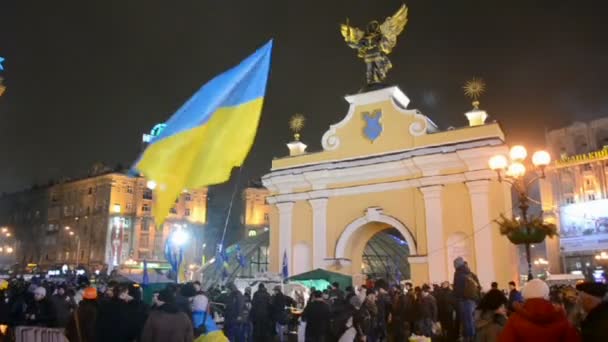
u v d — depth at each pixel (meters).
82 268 73.81
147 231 80.00
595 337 4.79
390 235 37.09
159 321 6.86
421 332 17.02
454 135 28.33
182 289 8.60
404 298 17.42
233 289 18.09
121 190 80.50
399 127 30.05
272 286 26.69
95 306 9.75
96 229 79.44
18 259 93.38
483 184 26.75
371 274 33.88
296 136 34.78
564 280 29.61
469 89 29.67
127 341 8.36
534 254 71.38
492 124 27.59
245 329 17.08
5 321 12.70
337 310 12.83
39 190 94.19
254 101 5.50
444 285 17.56
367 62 33.03
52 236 87.94
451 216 27.44
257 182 92.31
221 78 5.68
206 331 6.97
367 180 30.17
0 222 99.69
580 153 76.06
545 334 4.83
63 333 10.34
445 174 27.92
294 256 31.39
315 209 31.09
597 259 65.06
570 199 71.12
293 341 20.36
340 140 31.77
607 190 68.12
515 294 14.21
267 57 5.60
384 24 32.78
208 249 87.75
